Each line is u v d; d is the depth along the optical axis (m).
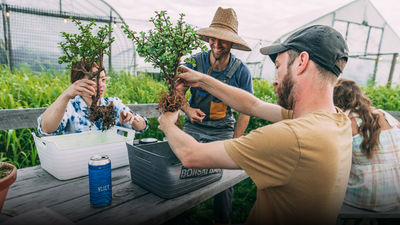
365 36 13.10
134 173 1.43
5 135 3.14
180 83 1.47
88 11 9.85
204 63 2.58
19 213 1.06
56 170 1.42
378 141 2.06
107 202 1.18
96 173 1.12
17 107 3.18
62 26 8.61
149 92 5.23
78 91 1.60
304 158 0.88
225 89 1.51
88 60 1.55
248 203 3.19
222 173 1.58
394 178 2.01
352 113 2.20
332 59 0.98
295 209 0.95
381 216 2.00
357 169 2.13
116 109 2.19
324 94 1.04
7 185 0.98
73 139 1.73
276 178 0.93
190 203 1.29
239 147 0.96
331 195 0.91
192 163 1.06
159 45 1.24
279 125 0.95
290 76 1.08
